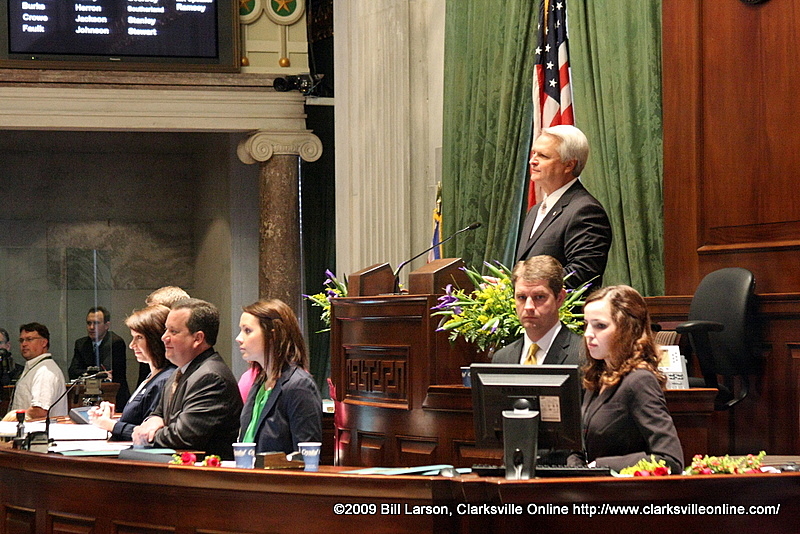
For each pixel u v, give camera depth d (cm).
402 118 1048
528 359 471
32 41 1347
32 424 687
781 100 611
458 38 961
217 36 1398
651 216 736
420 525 380
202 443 521
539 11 862
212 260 1653
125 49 1373
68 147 1723
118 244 1747
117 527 442
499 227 900
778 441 566
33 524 478
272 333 500
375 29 1076
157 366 624
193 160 1777
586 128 800
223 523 412
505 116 895
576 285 544
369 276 618
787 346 563
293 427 495
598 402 404
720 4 652
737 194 639
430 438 550
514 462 368
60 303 1026
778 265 602
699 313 596
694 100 669
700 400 488
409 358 566
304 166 1634
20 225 1708
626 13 758
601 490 356
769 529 369
